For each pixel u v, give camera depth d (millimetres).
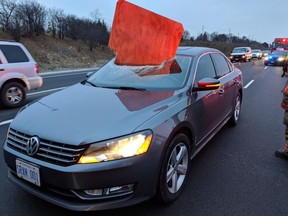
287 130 4531
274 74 19109
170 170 3219
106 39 40781
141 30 3898
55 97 3643
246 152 4816
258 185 3723
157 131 2902
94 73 4598
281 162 4441
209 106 4203
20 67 8062
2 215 3043
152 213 3100
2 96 7703
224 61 5637
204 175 3973
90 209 2662
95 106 3203
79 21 39000
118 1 3744
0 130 5789
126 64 3959
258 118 6984
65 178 2613
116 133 2719
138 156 2717
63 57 29188
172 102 3412
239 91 6219
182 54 4422
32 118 3096
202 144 4160
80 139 2656
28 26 30641
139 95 3543
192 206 3238
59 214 3072
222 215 3090
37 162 2750
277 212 3156
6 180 3723
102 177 2615
